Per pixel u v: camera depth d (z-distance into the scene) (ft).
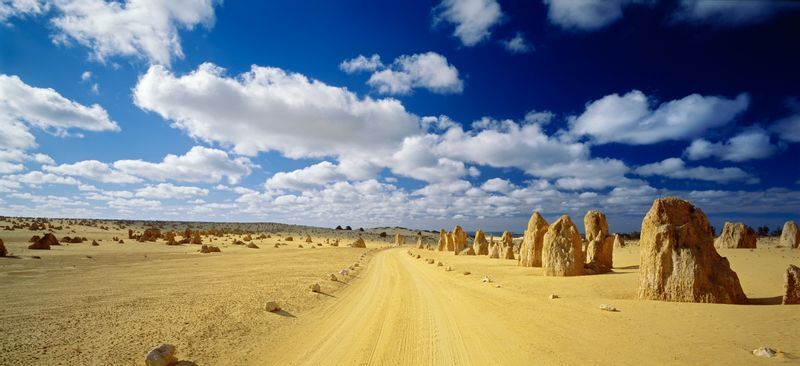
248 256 157.99
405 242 466.70
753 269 91.66
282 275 95.30
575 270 90.84
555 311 51.85
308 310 56.39
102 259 119.85
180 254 153.99
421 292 74.84
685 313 46.24
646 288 58.39
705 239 57.06
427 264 151.64
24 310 47.01
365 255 202.59
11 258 107.86
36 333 37.58
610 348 33.99
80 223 390.01
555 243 94.63
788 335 35.45
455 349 35.73
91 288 65.46
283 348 37.01
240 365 31.86
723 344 33.78
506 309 55.16
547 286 77.00
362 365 31.71
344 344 38.19
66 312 46.70
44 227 271.90
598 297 62.49
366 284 89.45
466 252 210.59
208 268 106.93
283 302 59.36
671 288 55.83
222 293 64.54
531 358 32.17
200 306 53.06
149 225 482.28
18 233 216.33
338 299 67.82
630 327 41.04
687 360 30.12
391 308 57.98
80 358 31.50
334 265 133.59
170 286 70.64
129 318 44.93
